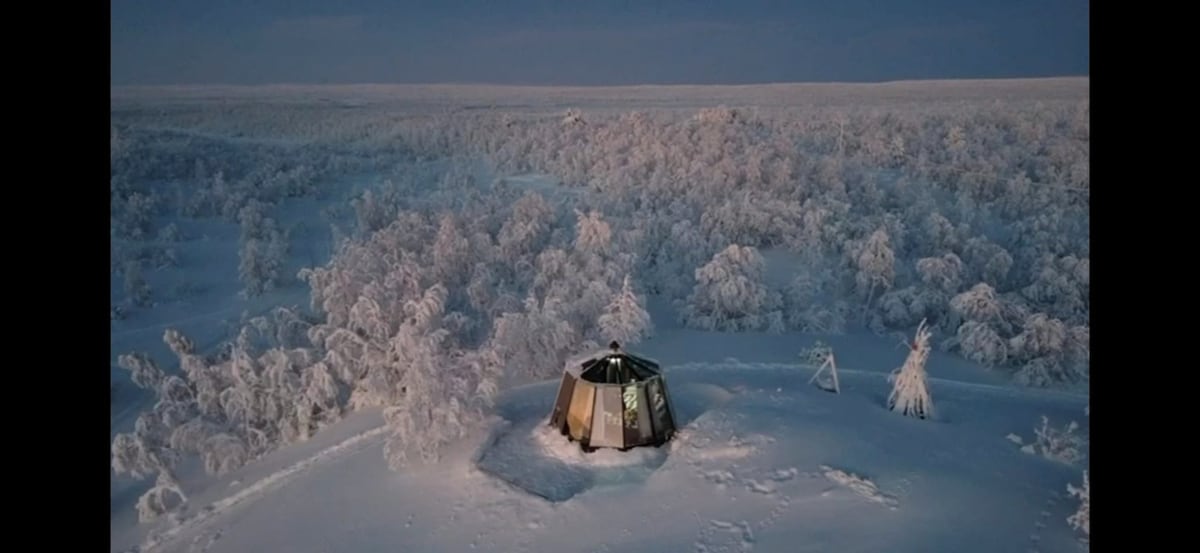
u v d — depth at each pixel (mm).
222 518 17609
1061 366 23141
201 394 20766
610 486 16109
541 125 84812
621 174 51562
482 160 71875
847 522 13695
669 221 39000
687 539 13938
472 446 18109
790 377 22438
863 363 24406
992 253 31219
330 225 47656
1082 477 15109
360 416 21734
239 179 59031
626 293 24234
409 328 20500
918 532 13172
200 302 36562
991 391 22000
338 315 24000
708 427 17500
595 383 17203
